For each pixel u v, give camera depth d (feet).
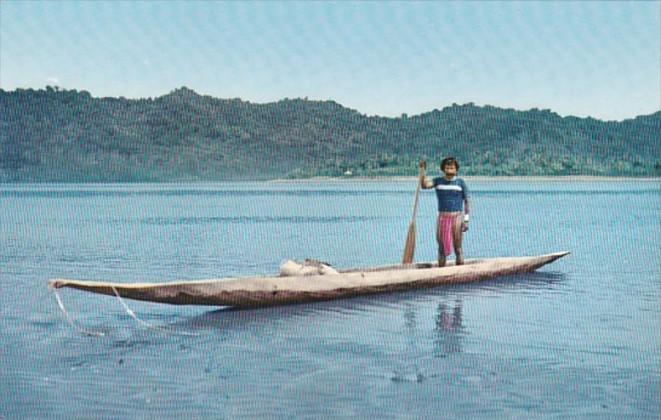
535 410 23.73
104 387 26.50
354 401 24.70
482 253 84.38
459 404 24.32
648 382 26.89
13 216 178.60
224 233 119.14
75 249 89.35
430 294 48.32
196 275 63.31
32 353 31.86
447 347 32.68
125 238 108.06
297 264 45.96
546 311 41.83
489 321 38.78
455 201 51.88
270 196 415.23
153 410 23.91
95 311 42.63
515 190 520.42
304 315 40.86
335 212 204.33
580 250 83.92
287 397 25.22
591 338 34.42
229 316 40.75
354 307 43.39
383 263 74.49
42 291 51.13
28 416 23.31
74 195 427.74
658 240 98.02
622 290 50.29
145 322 39.09
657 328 36.70
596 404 24.27
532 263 59.52
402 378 27.53
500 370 28.58
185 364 29.78
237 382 27.07
